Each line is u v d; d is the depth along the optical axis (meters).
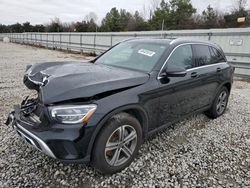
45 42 30.02
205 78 3.74
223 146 3.33
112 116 2.30
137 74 2.79
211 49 4.18
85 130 2.12
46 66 3.01
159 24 40.72
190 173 2.63
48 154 2.17
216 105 4.35
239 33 10.05
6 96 5.43
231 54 10.49
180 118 3.44
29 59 13.98
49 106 2.16
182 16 40.16
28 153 2.84
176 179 2.51
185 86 3.29
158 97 2.83
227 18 33.66
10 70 9.43
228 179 2.57
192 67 3.53
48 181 2.36
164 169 2.67
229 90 4.75
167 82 2.95
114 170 2.49
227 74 4.43
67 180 2.39
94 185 2.34
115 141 2.45
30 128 2.29
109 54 3.74
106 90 2.28
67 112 2.09
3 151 2.87
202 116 4.58
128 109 2.49
